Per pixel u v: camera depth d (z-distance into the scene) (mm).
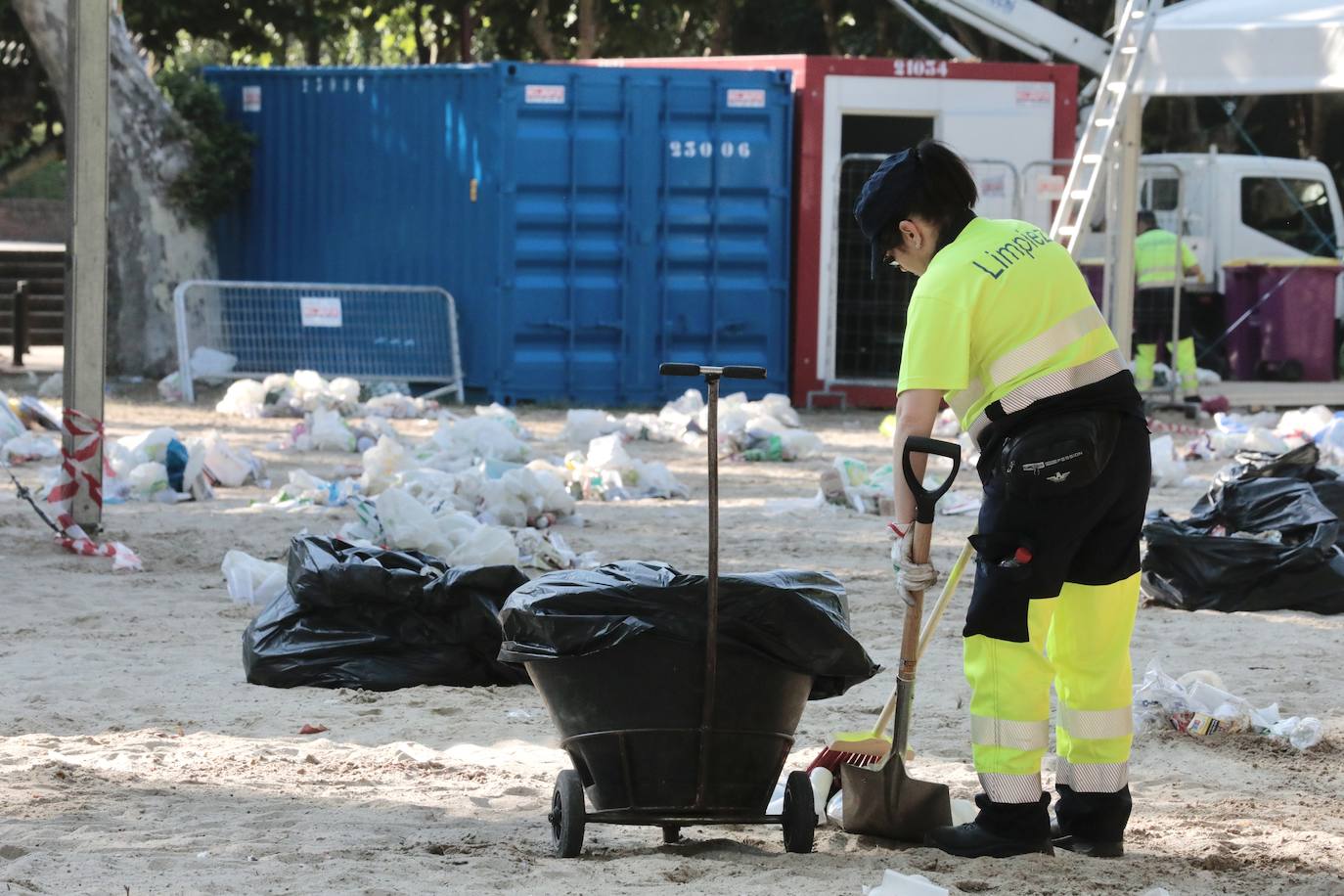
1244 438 33344
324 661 15281
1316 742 13258
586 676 9625
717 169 44312
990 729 9797
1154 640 17641
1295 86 34281
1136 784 12195
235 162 47938
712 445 9422
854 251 45438
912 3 65000
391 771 12266
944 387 9430
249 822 10609
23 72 54062
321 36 59688
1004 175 44156
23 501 26391
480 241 44656
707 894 8867
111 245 48031
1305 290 48312
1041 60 47500
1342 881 9484
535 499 24391
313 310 45969
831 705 14539
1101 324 9641
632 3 66688
